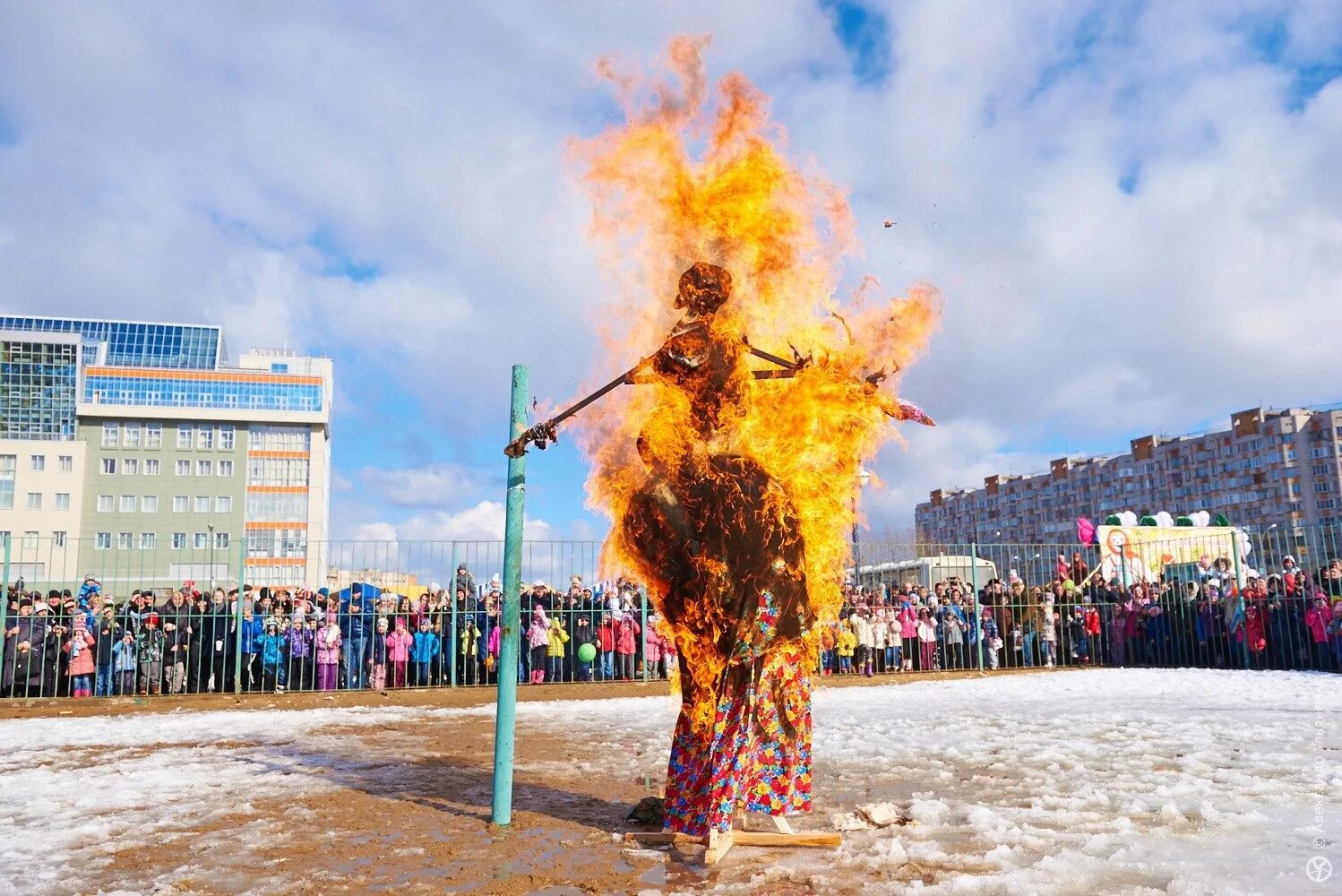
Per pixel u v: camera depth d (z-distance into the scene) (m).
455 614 17.22
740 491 4.68
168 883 4.09
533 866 4.33
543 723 11.24
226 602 16.58
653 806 5.32
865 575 21.27
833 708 12.76
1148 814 5.21
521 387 5.48
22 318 93.44
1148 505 126.94
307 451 87.75
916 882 3.88
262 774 7.34
